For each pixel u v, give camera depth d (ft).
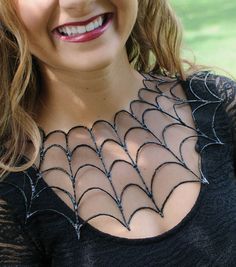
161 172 2.18
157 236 2.08
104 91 2.21
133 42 2.54
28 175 2.13
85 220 2.10
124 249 2.07
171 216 2.11
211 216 2.12
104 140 2.21
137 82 2.32
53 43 2.07
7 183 2.11
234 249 2.11
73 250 2.09
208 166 2.19
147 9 2.51
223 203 2.15
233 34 8.86
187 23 9.75
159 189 2.15
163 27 2.52
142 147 2.22
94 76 2.15
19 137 2.18
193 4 10.91
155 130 2.26
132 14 2.07
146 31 2.52
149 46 2.53
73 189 2.13
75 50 2.06
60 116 2.23
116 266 2.06
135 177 2.17
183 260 2.08
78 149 2.20
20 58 2.13
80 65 2.06
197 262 2.09
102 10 2.03
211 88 2.38
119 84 2.24
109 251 2.07
